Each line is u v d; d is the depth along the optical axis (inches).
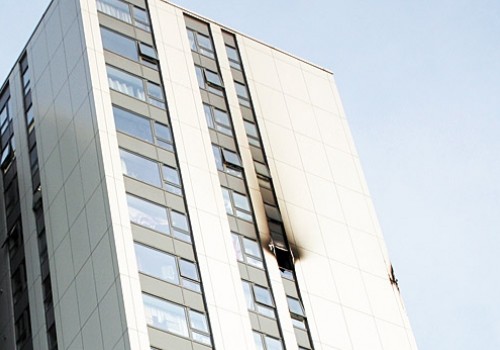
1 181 3757.4
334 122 3986.2
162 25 3789.4
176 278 3102.9
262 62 3998.5
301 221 3560.5
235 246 3312.0
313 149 3831.2
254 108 3809.1
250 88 3868.1
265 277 3316.9
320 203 3671.3
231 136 3644.2
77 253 3221.0
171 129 3481.8
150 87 3553.2
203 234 3265.3
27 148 3666.3
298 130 3858.3
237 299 3179.1
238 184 3511.3
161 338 2950.3
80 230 3245.6
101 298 3051.2
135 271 3048.7
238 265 3270.2
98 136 3319.4
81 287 3147.1
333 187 3757.4
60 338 3154.5
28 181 3595.0
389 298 3538.4
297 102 3954.2
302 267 3440.0
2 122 3865.7
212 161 3494.1
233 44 3971.5
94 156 3307.1
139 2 3796.8
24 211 3560.5
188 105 3597.4
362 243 3646.7
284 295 3312.0
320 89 4082.2
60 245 3314.5
